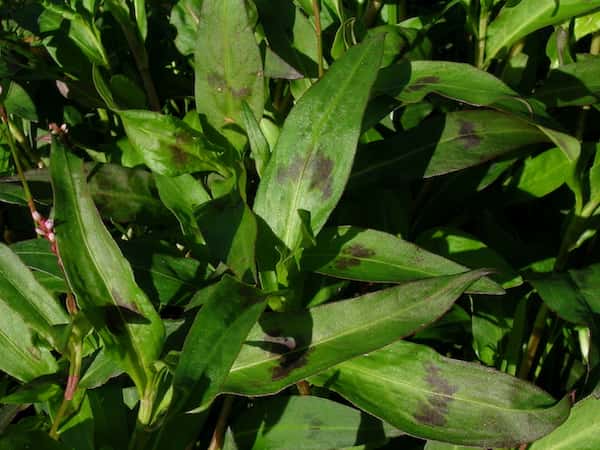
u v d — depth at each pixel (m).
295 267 0.28
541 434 0.25
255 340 0.27
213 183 0.30
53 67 0.41
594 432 0.30
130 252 0.31
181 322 0.29
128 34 0.37
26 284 0.28
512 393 0.26
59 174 0.25
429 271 0.27
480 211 0.35
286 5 0.35
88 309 0.25
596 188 0.31
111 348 0.26
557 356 0.35
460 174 0.35
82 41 0.38
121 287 0.26
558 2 0.34
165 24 0.42
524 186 0.34
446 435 0.26
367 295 0.26
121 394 0.30
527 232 0.37
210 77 0.31
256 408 0.31
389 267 0.27
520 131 0.32
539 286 0.29
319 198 0.28
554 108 0.37
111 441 0.29
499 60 0.37
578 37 0.36
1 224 0.41
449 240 0.32
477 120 0.32
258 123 0.30
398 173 0.32
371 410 0.27
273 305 0.28
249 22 0.30
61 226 0.25
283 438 0.30
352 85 0.27
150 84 0.38
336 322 0.26
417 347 0.27
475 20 0.36
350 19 0.33
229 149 0.31
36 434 0.25
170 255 0.31
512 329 0.31
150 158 0.30
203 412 0.28
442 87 0.30
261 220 0.28
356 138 0.27
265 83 0.35
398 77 0.31
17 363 0.29
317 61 0.35
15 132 0.40
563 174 0.33
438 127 0.32
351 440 0.29
